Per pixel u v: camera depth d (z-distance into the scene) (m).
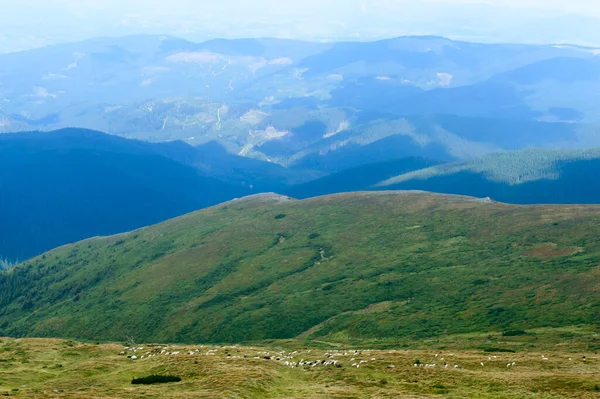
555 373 87.81
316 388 81.69
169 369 91.19
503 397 76.44
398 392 78.12
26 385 85.44
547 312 170.62
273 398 77.19
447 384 82.75
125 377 89.12
